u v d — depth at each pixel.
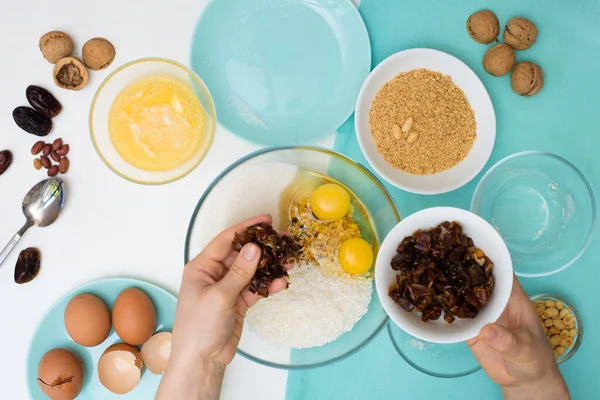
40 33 0.85
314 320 0.79
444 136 0.83
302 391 0.84
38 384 0.82
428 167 0.83
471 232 0.68
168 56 0.85
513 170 0.83
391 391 0.83
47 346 0.83
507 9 0.84
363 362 0.84
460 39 0.85
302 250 0.80
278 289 0.73
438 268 0.69
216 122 0.85
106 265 0.85
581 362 0.82
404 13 0.85
